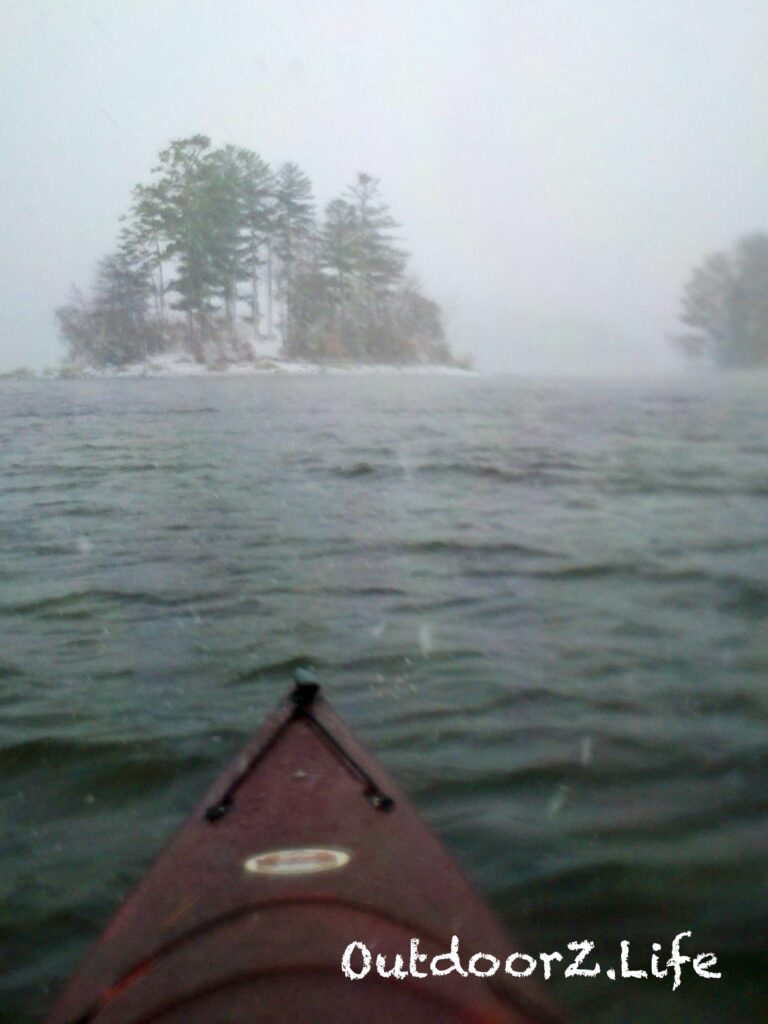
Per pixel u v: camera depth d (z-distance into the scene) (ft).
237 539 33.55
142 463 53.31
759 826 14.42
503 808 15.11
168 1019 7.80
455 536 33.45
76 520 37.76
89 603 26.27
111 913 12.73
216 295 162.91
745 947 11.82
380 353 172.24
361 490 43.50
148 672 21.08
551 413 84.02
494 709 18.80
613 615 24.58
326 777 11.99
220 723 18.35
